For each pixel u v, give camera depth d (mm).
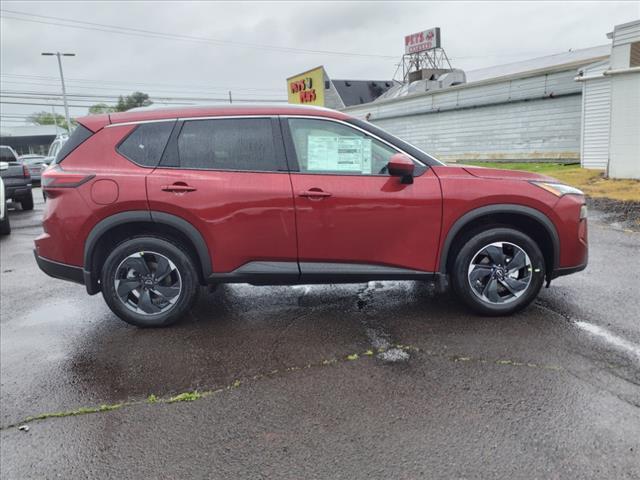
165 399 2908
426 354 3316
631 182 11062
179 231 3756
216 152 3748
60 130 63406
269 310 4289
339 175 3715
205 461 2342
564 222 3746
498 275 3834
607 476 2117
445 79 28625
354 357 3322
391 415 2635
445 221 3699
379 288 4809
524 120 17469
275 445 2432
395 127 23672
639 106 11031
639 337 3459
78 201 3682
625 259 5555
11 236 8945
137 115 3828
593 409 2605
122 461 2375
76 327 4125
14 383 3193
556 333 3559
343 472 2217
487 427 2490
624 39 11016
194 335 3801
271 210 3656
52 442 2551
